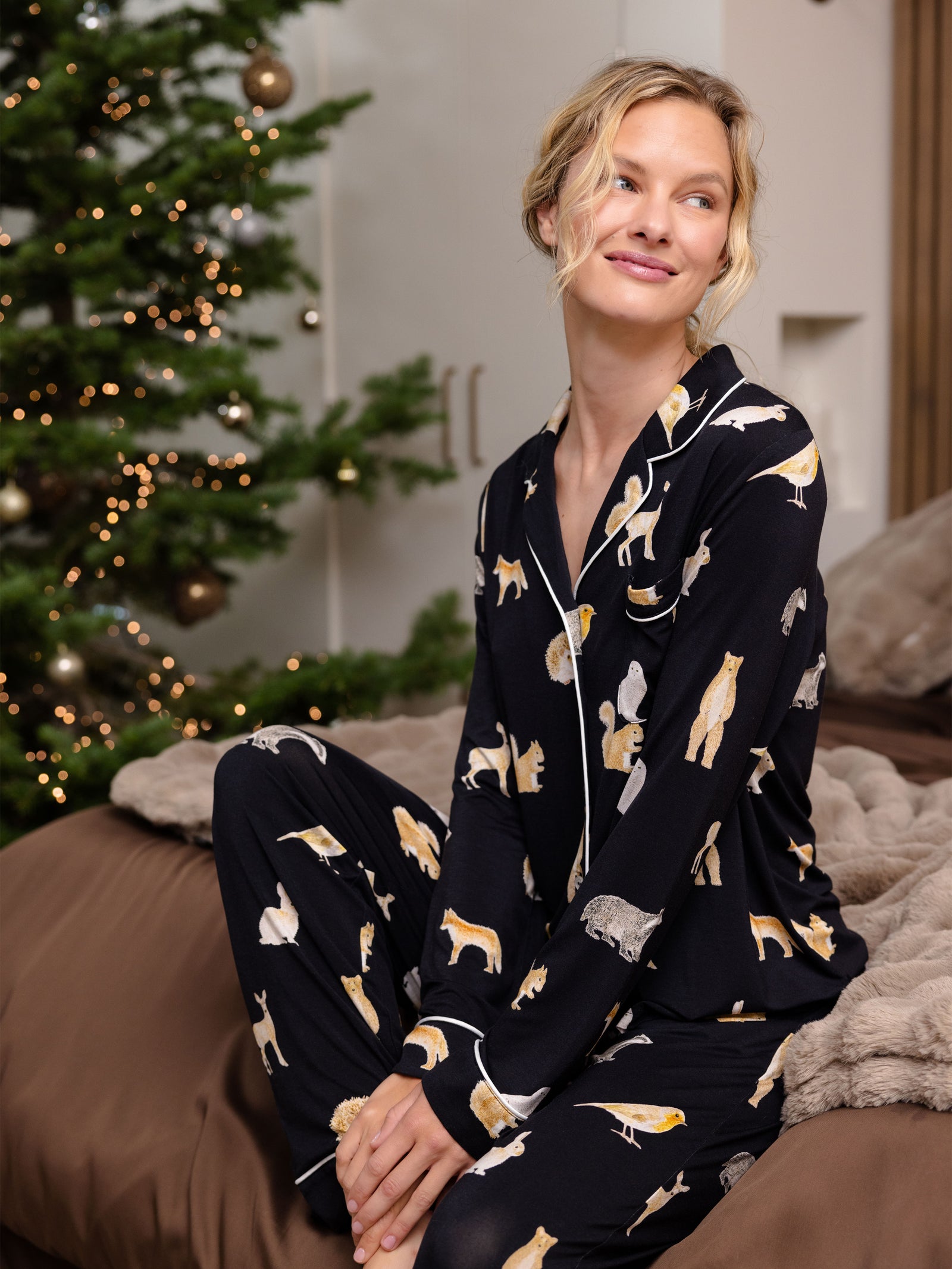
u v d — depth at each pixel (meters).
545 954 0.97
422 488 3.83
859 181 3.08
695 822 0.95
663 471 1.03
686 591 1.00
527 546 1.13
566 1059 0.95
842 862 1.38
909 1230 0.80
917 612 2.42
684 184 1.03
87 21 2.75
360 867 1.10
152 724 2.64
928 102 3.04
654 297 1.03
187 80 3.04
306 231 4.05
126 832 1.67
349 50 3.84
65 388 2.96
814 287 3.03
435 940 1.07
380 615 4.03
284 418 4.09
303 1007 1.03
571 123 1.08
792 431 1.00
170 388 3.12
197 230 3.03
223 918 1.42
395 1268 0.92
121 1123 1.25
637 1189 0.88
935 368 3.13
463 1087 0.95
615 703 1.04
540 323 3.37
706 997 0.99
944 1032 0.87
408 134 3.69
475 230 3.52
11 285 2.78
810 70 2.94
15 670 2.80
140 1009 1.36
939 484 3.15
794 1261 0.81
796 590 0.98
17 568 2.72
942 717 2.22
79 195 2.87
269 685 3.10
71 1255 1.25
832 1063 0.93
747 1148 0.95
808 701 1.05
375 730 1.96
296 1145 1.03
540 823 1.11
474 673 1.20
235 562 4.33
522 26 3.28
